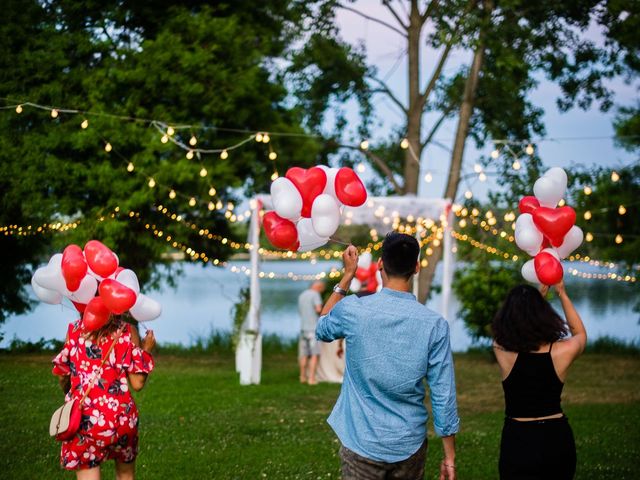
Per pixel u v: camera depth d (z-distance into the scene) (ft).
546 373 12.07
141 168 45.55
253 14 56.59
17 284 53.67
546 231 14.93
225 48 50.01
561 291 13.64
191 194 48.24
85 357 13.55
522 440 11.96
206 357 51.47
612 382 41.91
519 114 60.59
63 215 46.85
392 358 11.18
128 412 13.65
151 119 46.93
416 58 61.21
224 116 49.85
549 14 54.49
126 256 50.83
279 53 59.06
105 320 13.47
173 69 47.85
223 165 48.21
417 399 11.37
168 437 24.12
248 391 35.04
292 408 30.91
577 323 12.88
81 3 49.19
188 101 47.91
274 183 14.57
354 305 11.50
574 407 32.81
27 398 29.04
